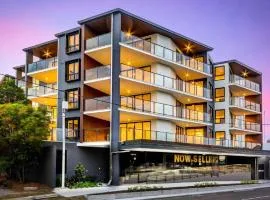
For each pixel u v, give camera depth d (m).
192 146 37.75
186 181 38.84
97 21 35.84
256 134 58.41
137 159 34.50
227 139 50.06
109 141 33.47
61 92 37.56
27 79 42.75
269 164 51.94
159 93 39.53
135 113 35.69
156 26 37.94
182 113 42.03
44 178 29.00
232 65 53.81
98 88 36.50
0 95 32.12
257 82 58.44
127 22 36.69
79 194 24.77
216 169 43.41
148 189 27.75
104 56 36.16
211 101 48.50
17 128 27.14
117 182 32.41
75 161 31.55
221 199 25.14
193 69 43.50
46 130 28.09
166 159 37.12
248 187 37.47
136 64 40.38
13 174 29.70
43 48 42.50
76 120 35.72
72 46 37.34
